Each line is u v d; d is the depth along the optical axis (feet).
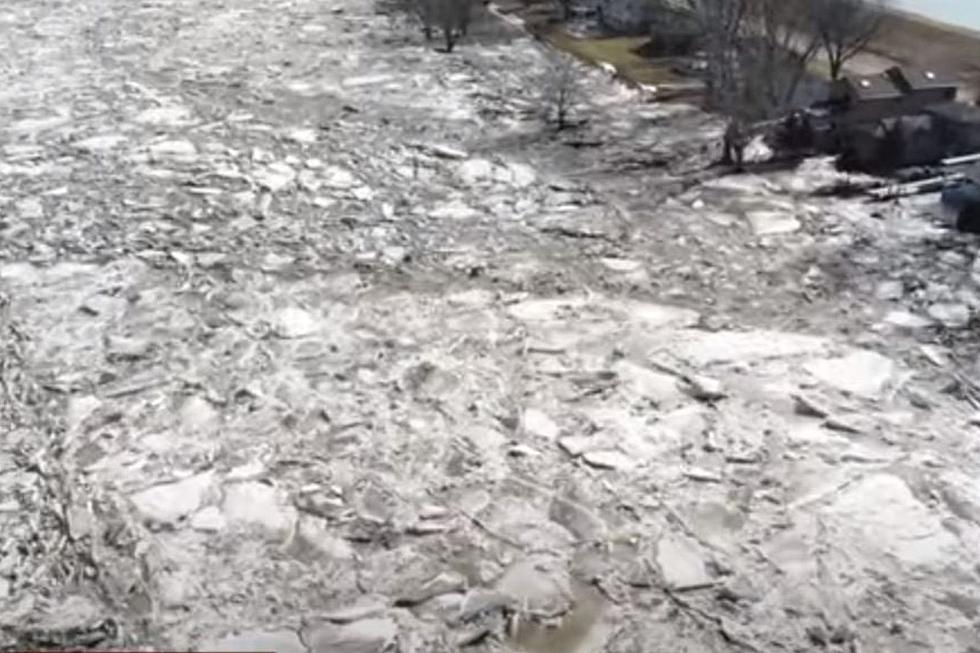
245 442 41.91
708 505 38.47
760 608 34.04
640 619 33.65
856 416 43.09
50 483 39.50
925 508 38.14
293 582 35.01
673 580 35.17
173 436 42.22
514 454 41.24
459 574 35.42
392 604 34.19
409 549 36.52
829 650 32.45
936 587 34.78
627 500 38.78
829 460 40.68
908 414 43.19
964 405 43.70
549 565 35.83
